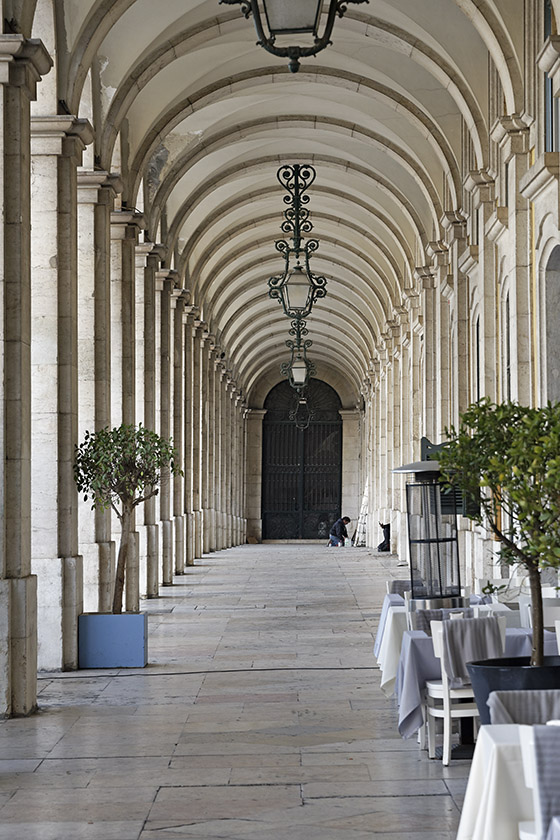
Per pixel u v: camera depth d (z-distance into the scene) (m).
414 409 26.52
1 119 10.34
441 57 16.66
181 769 7.84
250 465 54.69
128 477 12.95
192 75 18.86
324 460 55.06
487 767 5.11
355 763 7.98
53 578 12.32
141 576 20.72
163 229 24.47
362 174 25.06
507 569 14.63
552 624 9.51
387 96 19.83
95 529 14.78
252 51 19.53
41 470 12.62
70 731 9.15
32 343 12.76
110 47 15.58
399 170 24.53
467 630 8.04
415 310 26.59
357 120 22.56
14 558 10.13
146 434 13.07
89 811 6.84
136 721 9.51
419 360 26.38
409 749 8.41
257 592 21.89
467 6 13.79
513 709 5.55
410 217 24.59
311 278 19.08
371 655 13.24
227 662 12.79
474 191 16.70
